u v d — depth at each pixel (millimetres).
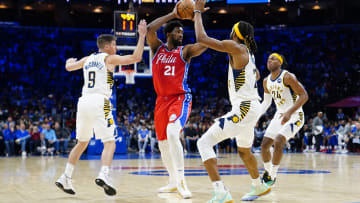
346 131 15312
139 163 9258
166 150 4316
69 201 3650
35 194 4148
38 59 25266
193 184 5066
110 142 3986
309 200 3709
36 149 13906
